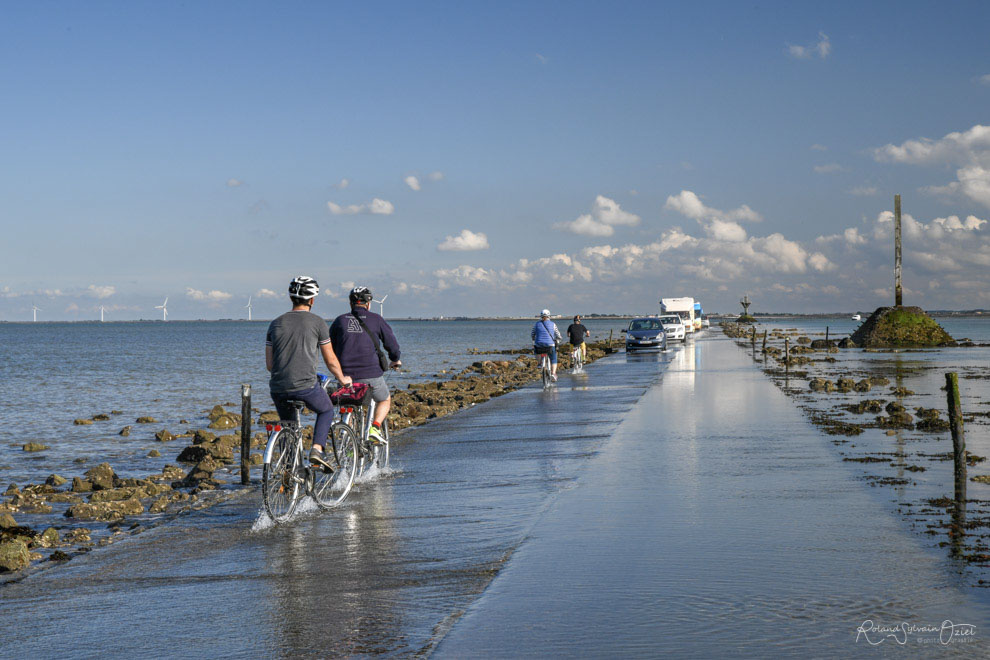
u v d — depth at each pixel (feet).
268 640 15.88
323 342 28.12
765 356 126.82
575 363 107.34
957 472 27.89
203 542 24.71
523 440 44.75
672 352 153.58
